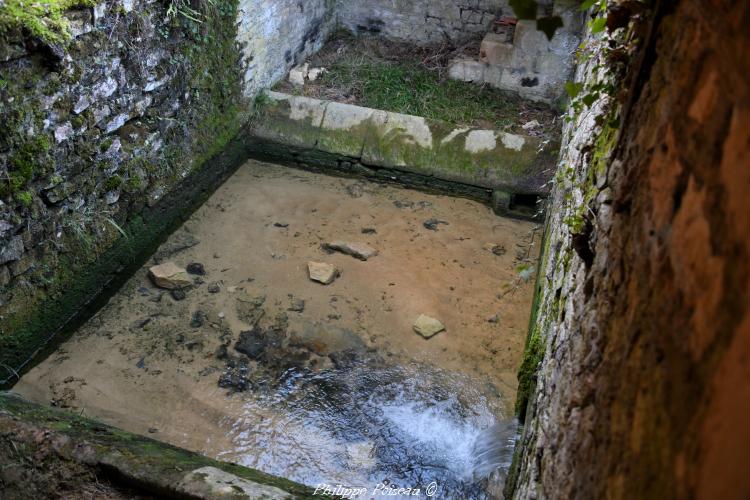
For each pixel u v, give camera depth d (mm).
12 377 3980
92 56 4152
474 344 4523
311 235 5426
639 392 1136
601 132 2412
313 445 3809
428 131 6078
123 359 4234
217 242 5289
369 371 4281
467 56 6852
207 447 3748
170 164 5199
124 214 4766
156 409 3932
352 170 6211
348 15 7512
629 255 1442
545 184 5719
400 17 7340
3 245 3756
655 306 1139
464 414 4043
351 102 6523
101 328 4457
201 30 5227
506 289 4984
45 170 3939
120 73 4453
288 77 6812
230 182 6055
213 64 5520
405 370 4309
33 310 4066
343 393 4129
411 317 4699
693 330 908
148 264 5039
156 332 4445
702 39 1111
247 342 4414
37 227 3988
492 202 5863
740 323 736
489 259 5297
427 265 5184
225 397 4043
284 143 6262
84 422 3350
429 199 5984
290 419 3949
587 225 2104
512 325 4688
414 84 6766
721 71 964
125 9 4355
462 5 7047
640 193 1449
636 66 1785
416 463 3736
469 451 3824
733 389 722
